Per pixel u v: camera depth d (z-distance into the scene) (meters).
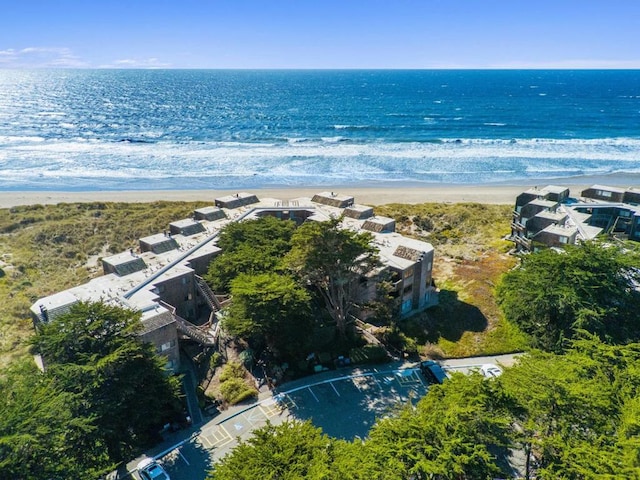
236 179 113.31
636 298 40.66
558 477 23.59
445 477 23.12
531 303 41.41
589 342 32.81
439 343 46.50
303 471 23.62
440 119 199.25
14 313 52.31
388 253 52.94
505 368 31.56
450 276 60.41
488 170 120.38
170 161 130.00
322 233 41.53
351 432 35.31
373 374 41.94
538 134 164.88
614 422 25.81
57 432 26.61
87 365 29.86
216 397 38.94
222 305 48.81
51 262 66.44
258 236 52.25
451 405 25.86
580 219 61.66
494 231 77.38
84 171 120.25
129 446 31.44
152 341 39.50
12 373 31.19
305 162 127.50
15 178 113.56
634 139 155.12
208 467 32.38
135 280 47.25
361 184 109.31
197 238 58.72
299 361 42.47
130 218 83.31
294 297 40.12
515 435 26.19
